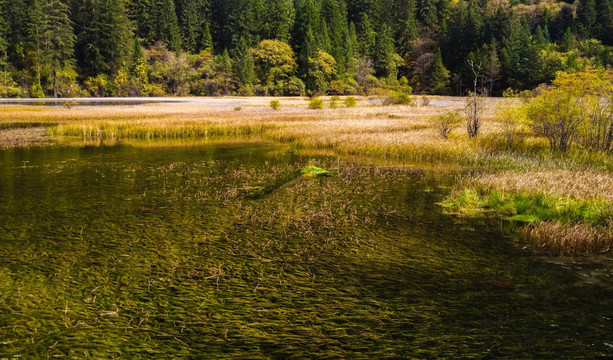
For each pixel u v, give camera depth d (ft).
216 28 396.57
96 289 18.21
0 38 246.88
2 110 127.75
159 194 35.91
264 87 289.53
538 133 57.26
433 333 15.03
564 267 21.22
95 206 31.78
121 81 271.69
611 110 49.60
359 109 140.05
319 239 25.16
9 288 18.20
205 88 288.30
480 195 35.55
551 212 29.19
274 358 13.55
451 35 350.23
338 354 13.76
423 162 53.36
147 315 16.10
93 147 66.80
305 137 72.13
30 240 24.17
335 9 343.26
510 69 281.95
